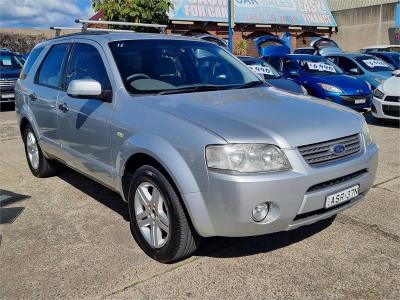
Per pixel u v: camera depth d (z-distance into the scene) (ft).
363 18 88.28
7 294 9.95
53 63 16.56
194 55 14.56
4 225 13.67
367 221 13.38
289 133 9.91
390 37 85.66
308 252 11.53
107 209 14.88
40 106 16.47
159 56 13.76
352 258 11.18
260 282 10.19
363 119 12.01
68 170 19.33
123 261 11.29
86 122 13.26
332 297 9.56
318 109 11.55
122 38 14.03
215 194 9.49
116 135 11.89
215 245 12.01
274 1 79.56
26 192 16.80
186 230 10.33
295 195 9.64
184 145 9.92
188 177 9.78
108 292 9.95
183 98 11.91
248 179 9.27
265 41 54.13
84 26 17.62
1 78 41.06
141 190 11.33
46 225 13.64
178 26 67.36
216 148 9.48
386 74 38.88
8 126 31.91
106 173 12.68
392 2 84.43
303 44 84.64
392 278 10.25
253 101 11.88
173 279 10.40
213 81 13.92
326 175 10.01
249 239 12.33
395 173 18.10
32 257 11.61
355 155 10.94
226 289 9.95
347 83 32.73
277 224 9.74
